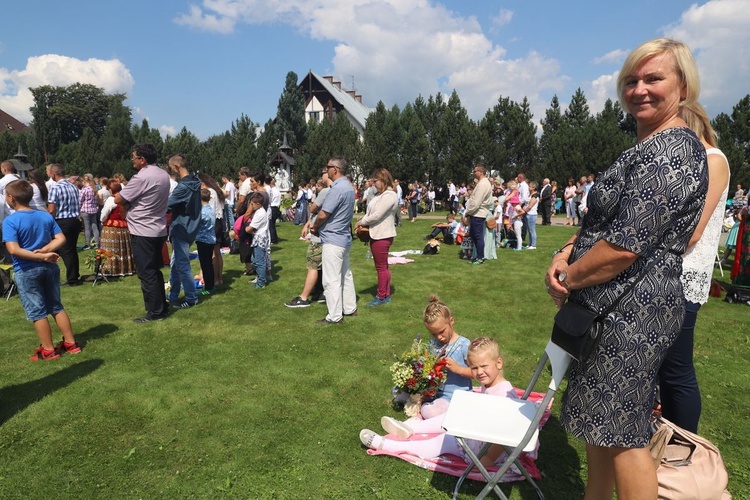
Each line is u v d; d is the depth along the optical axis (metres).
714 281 7.39
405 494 2.92
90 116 73.25
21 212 4.80
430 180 38.22
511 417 2.58
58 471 3.16
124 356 5.08
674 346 2.69
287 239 14.54
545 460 3.21
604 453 2.15
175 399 4.12
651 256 1.85
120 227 8.95
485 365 3.25
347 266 6.36
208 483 3.04
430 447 3.25
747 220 7.13
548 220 20.03
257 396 4.17
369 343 5.41
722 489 2.41
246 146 48.22
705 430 3.54
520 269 9.72
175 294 7.16
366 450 3.37
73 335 5.63
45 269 4.90
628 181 1.81
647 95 1.97
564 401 2.06
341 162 6.02
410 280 8.70
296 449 3.38
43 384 4.41
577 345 1.91
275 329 5.92
